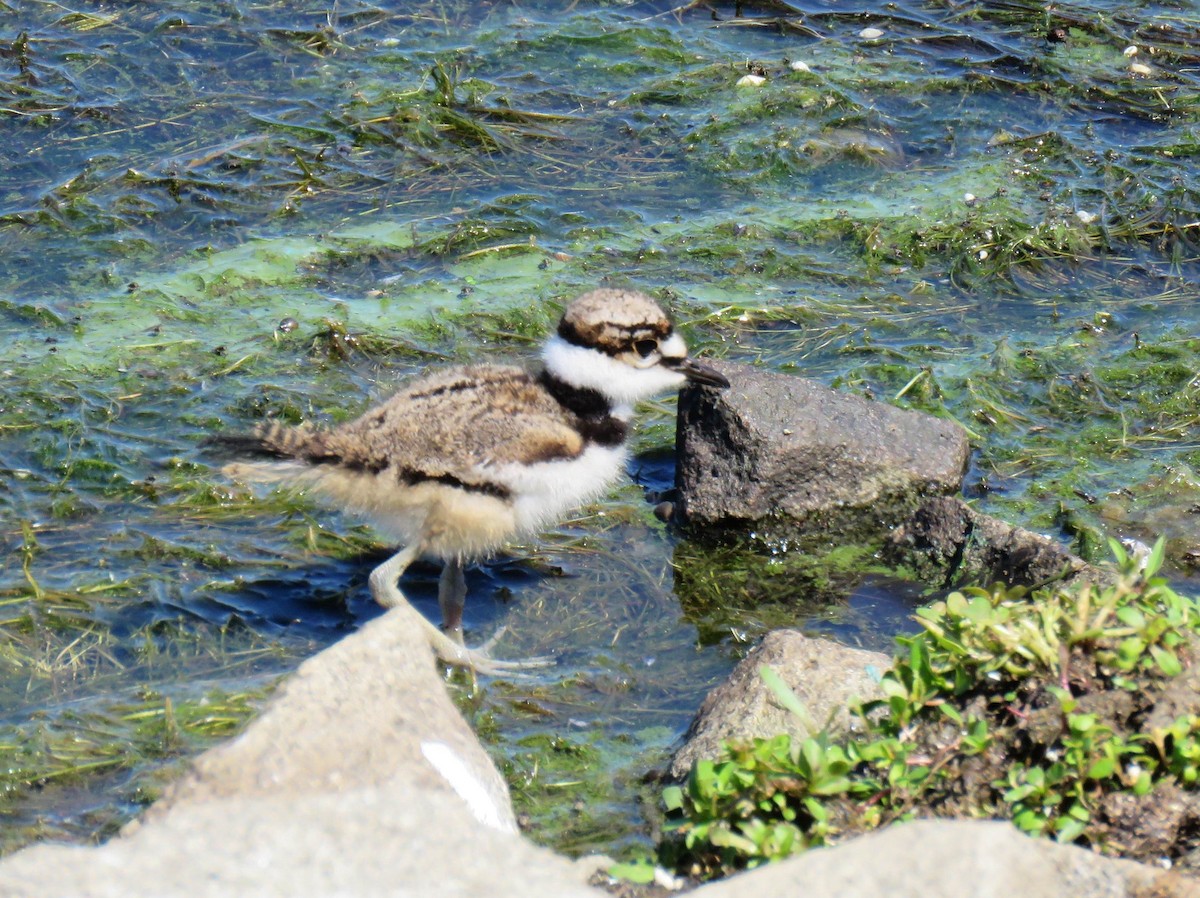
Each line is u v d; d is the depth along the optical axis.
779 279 14.34
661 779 8.55
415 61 17.94
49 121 16.33
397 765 7.39
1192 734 7.18
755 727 8.25
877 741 7.52
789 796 7.31
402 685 7.83
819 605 10.47
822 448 11.06
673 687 9.53
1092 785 7.19
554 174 15.98
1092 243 14.84
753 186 15.88
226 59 17.80
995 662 7.51
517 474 9.63
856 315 13.80
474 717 9.18
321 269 14.25
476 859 6.84
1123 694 7.35
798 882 6.49
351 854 6.77
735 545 11.09
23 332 13.05
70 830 8.04
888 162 16.31
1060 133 16.73
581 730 9.08
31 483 11.20
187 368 12.66
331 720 7.46
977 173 16.03
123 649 9.59
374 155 16.14
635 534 11.20
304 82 17.39
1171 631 7.39
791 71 17.83
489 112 16.89
